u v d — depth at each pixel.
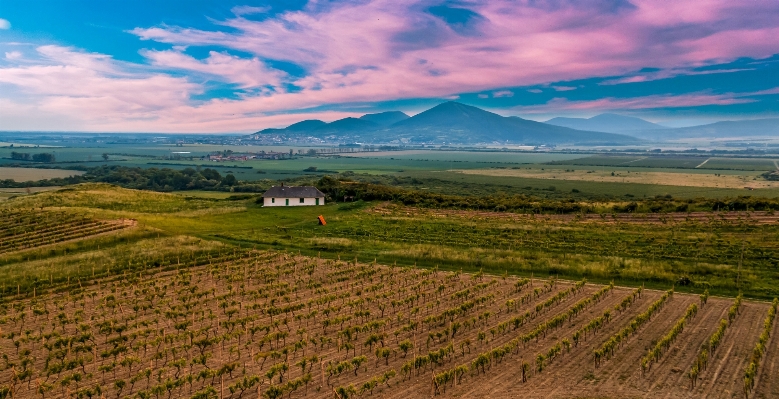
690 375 36.19
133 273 70.31
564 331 48.16
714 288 62.31
